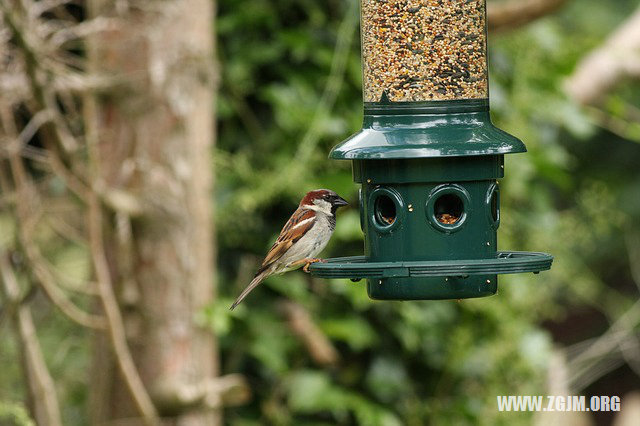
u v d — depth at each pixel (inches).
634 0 729.6
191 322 441.7
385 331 490.9
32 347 421.7
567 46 576.1
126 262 437.7
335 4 491.2
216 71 446.0
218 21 484.4
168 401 434.6
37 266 407.5
